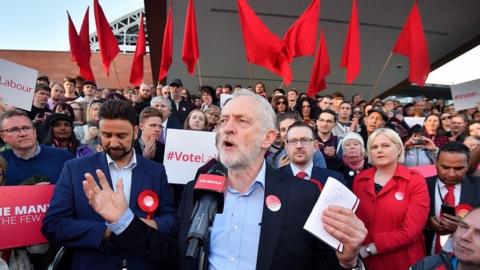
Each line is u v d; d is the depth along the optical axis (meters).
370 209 2.92
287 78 6.61
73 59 7.34
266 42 6.48
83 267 2.06
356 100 10.04
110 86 17.08
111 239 1.71
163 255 1.73
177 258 1.80
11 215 2.23
